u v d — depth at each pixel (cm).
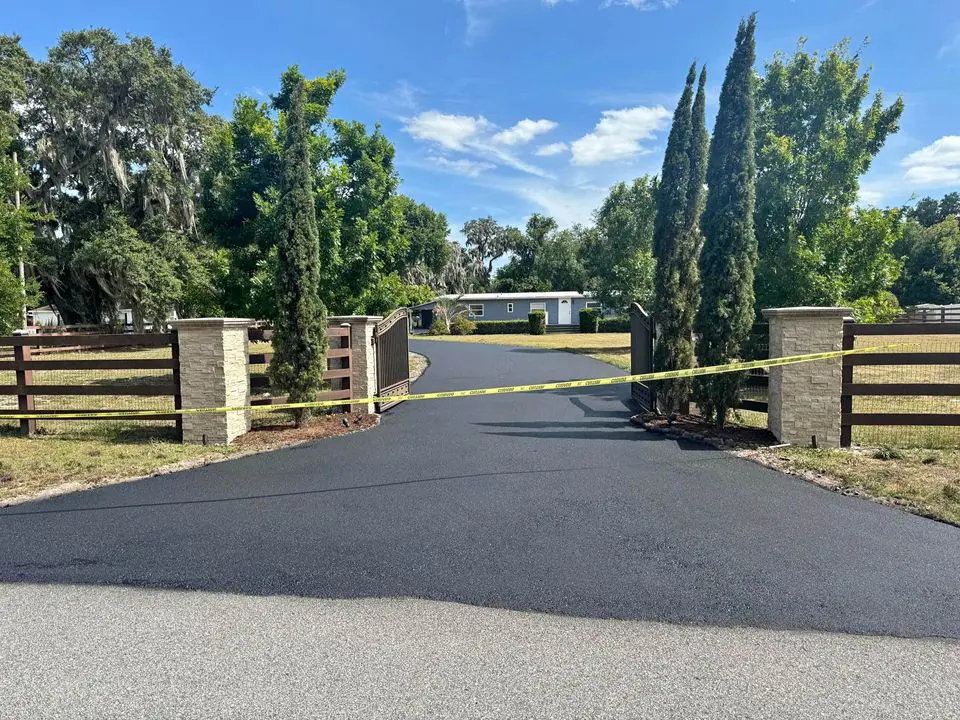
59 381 1432
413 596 330
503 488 525
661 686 249
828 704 237
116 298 2850
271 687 251
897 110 1217
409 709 236
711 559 372
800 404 651
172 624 303
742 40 713
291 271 778
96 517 459
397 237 1326
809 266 1155
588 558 376
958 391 636
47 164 2575
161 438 748
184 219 2795
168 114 2667
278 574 359
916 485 501
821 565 361
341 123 1237
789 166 1166
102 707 238
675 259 834
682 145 836
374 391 947
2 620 308
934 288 4428
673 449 660
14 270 2347
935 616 302
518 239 6475
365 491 521
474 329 4256
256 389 1052
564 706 237
